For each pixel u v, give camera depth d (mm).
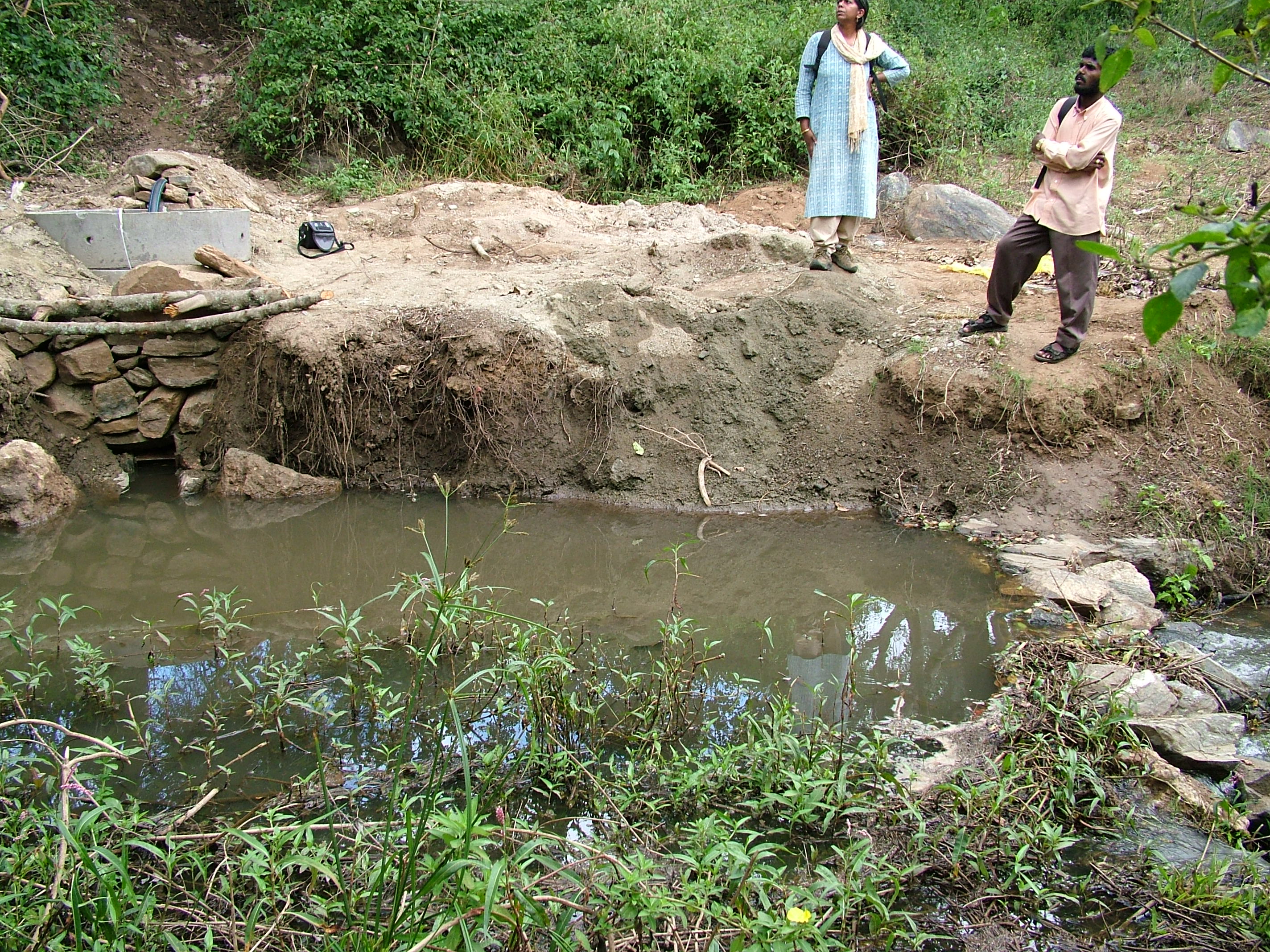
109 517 6703
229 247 7926
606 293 7320
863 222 9477
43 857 2887
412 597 4238
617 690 4453
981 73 11672
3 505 6430
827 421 6852
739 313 7098
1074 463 6270
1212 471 6188
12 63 10445
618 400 6930
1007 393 6348
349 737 4066
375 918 2662
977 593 5406
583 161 10773
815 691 4203
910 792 3561
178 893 3035
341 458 7152
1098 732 3811
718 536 6301
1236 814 3449
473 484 7043
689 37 11359
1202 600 5422
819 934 2617
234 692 4438
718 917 2662
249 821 3320
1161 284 7445
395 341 7105
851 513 6586
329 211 9836
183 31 13266
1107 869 3275
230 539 6355
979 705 4336
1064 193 6023
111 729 4141
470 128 11016
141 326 7098
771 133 10711
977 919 3072
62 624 4816
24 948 2568
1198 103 11461
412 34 11375
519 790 3709
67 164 10305
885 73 7090
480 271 8188
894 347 6965
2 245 7426
